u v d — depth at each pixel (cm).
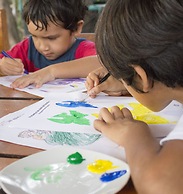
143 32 55
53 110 89
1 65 133
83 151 63
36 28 140
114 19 58
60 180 55
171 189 47
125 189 54
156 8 54
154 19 54
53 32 142
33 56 158
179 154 51
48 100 98
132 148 57
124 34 57
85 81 117
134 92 65
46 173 57
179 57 55
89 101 97
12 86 112
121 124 69
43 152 62
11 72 132
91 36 165
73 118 83
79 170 58
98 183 54
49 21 138
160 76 58
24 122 80
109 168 58
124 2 57
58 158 61
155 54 55
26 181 55
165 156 51
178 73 57
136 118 81
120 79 65
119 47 58
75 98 100
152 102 65
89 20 232
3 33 163
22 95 104
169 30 54
